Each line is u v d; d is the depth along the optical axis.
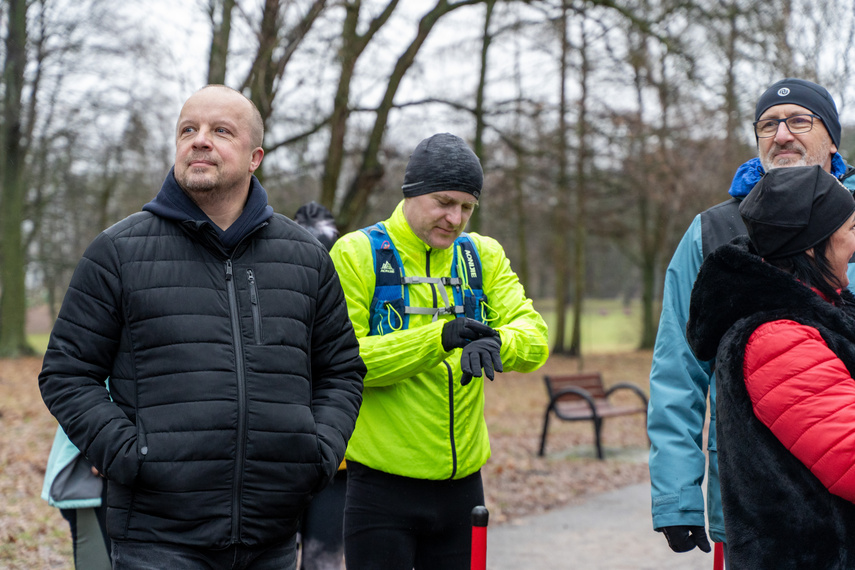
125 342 2.24
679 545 2.52
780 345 1.90
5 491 6.81
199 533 2.15
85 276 2.23
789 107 2.68
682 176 18.45
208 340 2.21
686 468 2.54
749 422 1.96
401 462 2.76
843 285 2.11
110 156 23.17
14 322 22.92
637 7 11.95
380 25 9.98
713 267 2.10
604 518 6.41
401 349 2.65
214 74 7.64
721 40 11.38
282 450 2.23
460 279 2.93
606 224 25.47
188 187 2.30
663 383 2.68
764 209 2.06
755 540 1.91
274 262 2.38
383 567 2.77
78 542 3.24
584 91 17.58
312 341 2.50
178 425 2.15
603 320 39.12
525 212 24.56
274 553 2.31
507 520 6.34
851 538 1.84
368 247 2.85
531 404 14.58
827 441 1.81
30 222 26.38
